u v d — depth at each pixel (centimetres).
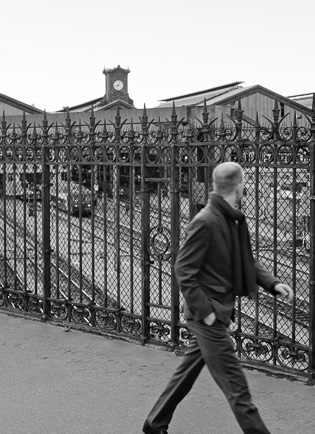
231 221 417
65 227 1345
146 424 457
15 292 812
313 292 564
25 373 598
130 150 680
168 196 748
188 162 637
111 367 614
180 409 509
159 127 666
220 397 531
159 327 682
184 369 446
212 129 622
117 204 705
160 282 678
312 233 559
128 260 1320
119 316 710
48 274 779
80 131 719
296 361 586
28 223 1274
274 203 581
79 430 478
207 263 413
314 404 520
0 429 480
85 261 1365
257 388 555
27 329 743
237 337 621
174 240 655
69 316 758
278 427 475
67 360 635
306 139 560
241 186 419
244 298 1055
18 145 786
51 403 528
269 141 577
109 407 519
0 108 3978
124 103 3603
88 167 874
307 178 675
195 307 402
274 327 595
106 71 5431
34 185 774
